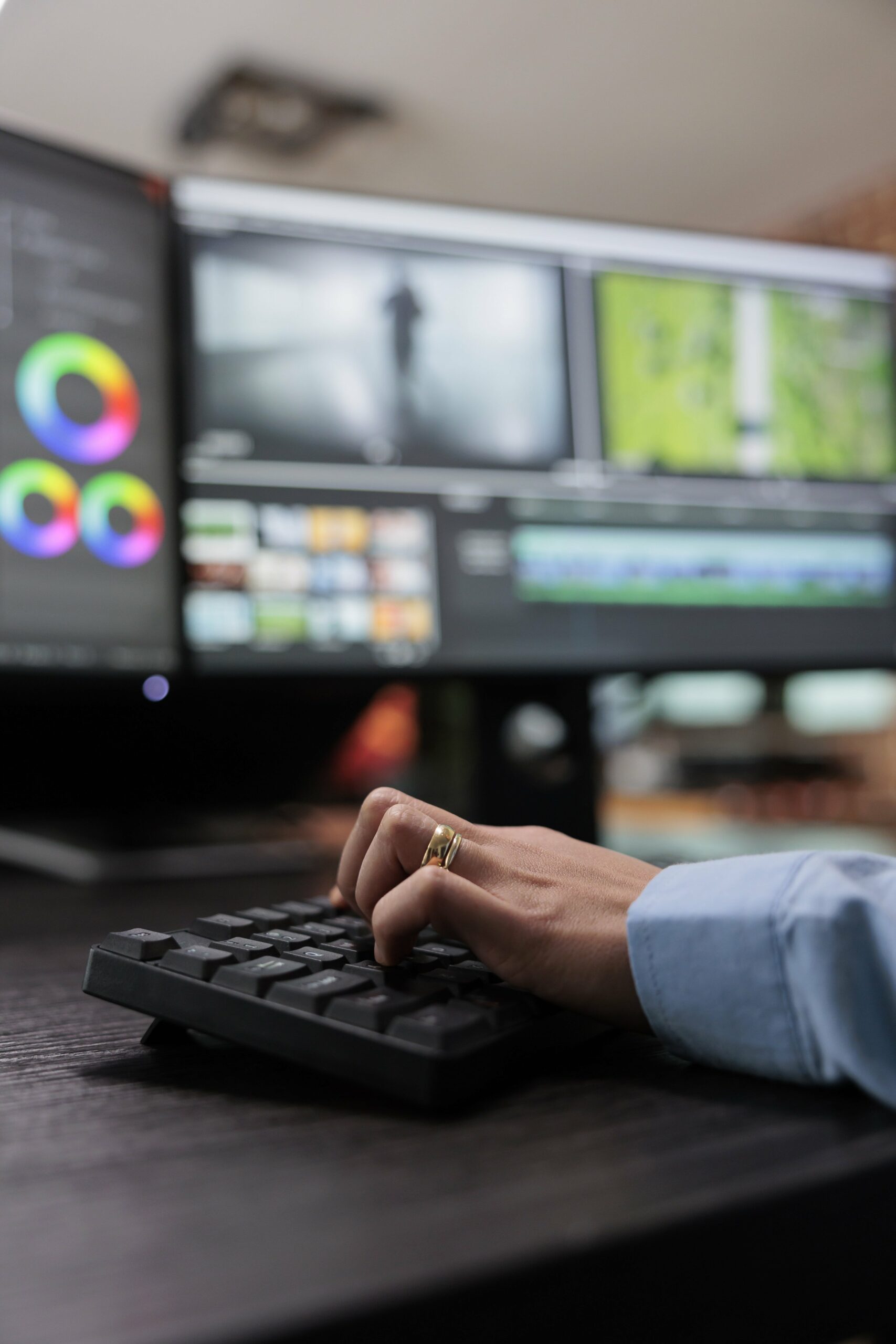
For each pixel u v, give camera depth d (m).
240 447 0.90
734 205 3.07
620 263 1.00
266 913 0.45
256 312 0.91
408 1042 0.30
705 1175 0.24
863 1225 0.25
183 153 2.74
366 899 0.41
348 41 2.29
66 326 0.84
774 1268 0.23
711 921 0.32
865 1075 0.29
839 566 1.05
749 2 2.17
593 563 0.98
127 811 1.11
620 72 2.42
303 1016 0.32
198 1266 0.20
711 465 1.01
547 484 0.97
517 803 0.96
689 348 1.02
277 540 0.90
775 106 2.56
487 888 0.38
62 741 1.08
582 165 2.83
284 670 0.89
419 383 0.94
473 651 0.94
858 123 2.63
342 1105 0.31
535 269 0.98
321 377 0.92
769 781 1.87
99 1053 0.37
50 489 0.82
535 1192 0.23
